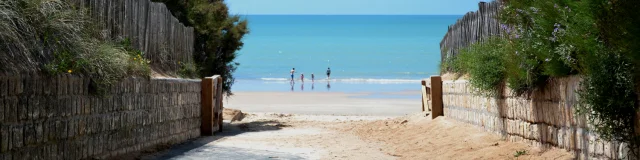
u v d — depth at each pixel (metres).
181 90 19.58
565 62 10.95
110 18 17.03
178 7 27.05
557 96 12.02
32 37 11.93
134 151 15.70
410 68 108.62
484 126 16.72
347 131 23.22
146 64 17.16
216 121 22.91
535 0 12.84
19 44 11.24
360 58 127.19
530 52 12.70
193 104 20.98
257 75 93.38
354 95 51.66
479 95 16.83
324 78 85.94
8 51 10.86
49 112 11.73
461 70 20.84
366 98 48.28
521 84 13.59
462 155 14.67
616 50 9.80
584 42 10.40
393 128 22.09
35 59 11.64
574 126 11.39
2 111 10.25
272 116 31.69
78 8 15.03
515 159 12.93
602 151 10.44
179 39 23.77
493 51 15.53
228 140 20.16
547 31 12.13
